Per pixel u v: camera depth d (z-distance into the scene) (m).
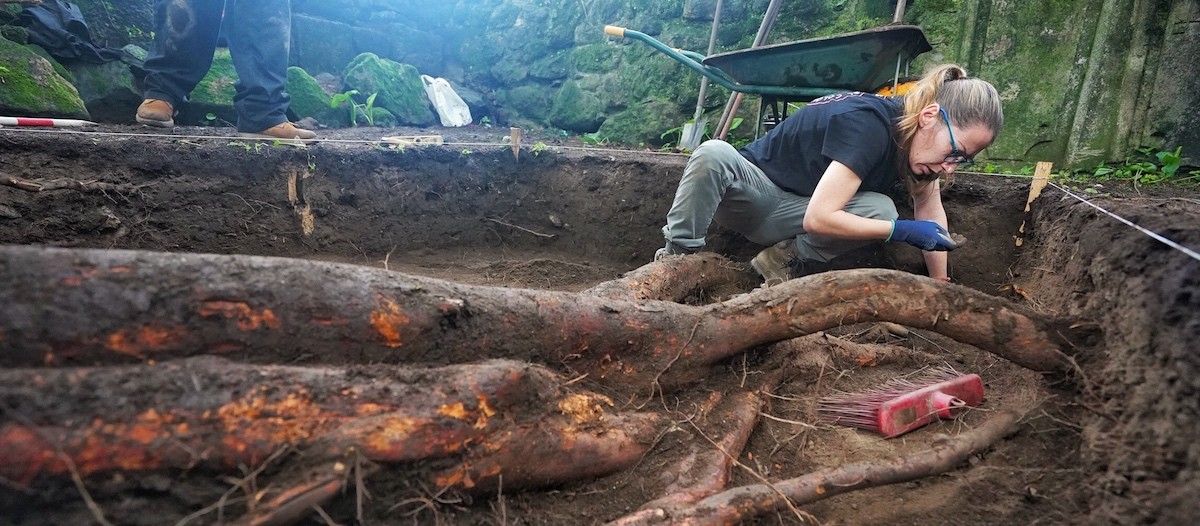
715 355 1.65
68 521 0.85
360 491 1.01
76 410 0.86
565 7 5.59
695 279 2.31
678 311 1.64
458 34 6.43
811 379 1.91
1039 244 2.27
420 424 1.08
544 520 1.26
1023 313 1.59
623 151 3.44
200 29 3.25
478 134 4.94
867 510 1.36
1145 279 1.33
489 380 1.19
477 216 3.41
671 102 4.79
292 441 0.99
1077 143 3.28
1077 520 1.25
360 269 1.22
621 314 1.55
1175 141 3.01
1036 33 3.35
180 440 0.91
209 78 4.39
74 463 0.85
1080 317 1.55
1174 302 1.21
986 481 1.42
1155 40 3.05
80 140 2.59
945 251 2.19
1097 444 1.33
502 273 3.04
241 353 1.06
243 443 0.95
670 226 2.45
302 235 3.02
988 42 3.48
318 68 5.66
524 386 1.25
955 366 2.06
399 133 4.58
